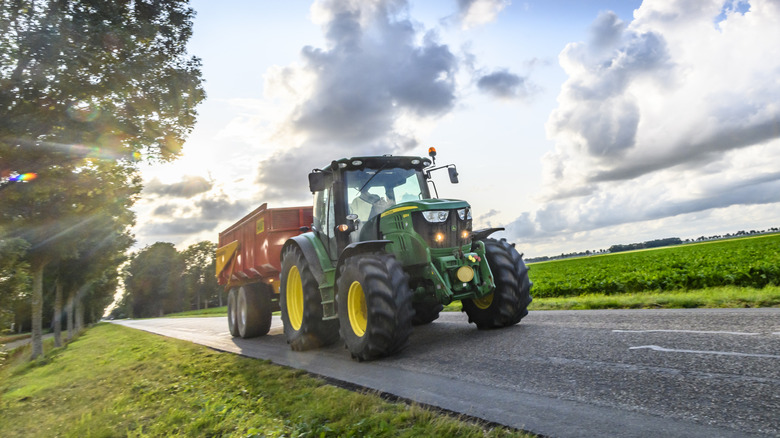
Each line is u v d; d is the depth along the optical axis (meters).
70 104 7.43
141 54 8.27
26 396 7.47
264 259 9.27
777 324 4.65
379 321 5.02
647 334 4.83
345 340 5.58
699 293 8.95
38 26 6.86
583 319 6.49
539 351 4.60
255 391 4.36
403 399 3.46
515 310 6.06
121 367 8.33
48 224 12.41
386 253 5.56
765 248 26.62
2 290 9.09
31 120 6.99
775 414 2.38
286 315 7.38
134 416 4.38
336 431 2.90
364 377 4.41
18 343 32.69
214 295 110.69
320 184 6.43
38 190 8.26
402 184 6.66
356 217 6.02
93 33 7.21
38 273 16.73
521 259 6.35
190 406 4.27
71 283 25.39
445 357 4.89
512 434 2.46
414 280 5.93
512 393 3.32
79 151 7.84
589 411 2.77
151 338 14.59
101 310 62.16
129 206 18.45
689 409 2.60
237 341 9.59
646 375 3.36
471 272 5.50
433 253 5.61
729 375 3.12
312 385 4.28
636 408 2.72
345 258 5.77
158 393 5.19
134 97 8.48
